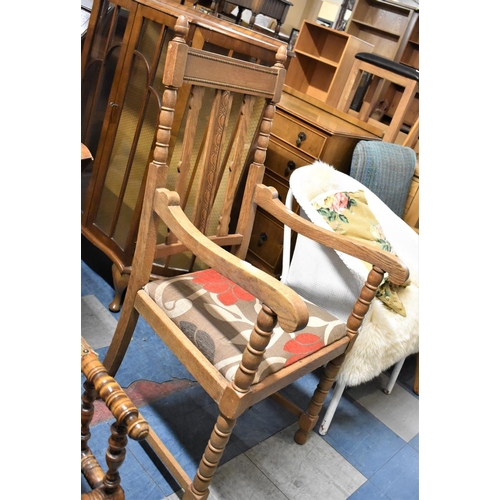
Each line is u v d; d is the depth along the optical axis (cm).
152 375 150
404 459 156
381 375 196
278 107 197
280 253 205
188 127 112
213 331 105
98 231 167
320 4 342
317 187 159
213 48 137
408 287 159
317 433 154
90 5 166
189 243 99
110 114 152
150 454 126
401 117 213
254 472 132
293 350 110
